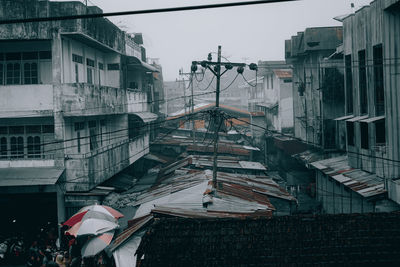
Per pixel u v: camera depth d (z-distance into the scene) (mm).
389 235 10203
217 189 17312
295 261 9812
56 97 19375
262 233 10289
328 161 25062
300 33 32094
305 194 29797
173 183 21062
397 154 16703
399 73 16547
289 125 40656
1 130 20188
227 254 9953
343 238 10172
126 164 26828
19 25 19156
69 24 19234
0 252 17297
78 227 14297
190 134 45500
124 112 26562
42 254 15797
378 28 17734
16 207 19109
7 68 20312
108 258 14070
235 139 45531
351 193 20469
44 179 18219
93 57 24812
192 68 18781
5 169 19391
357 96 20875
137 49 33406
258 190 19469
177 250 10062
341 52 24562
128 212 18453
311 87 30188
